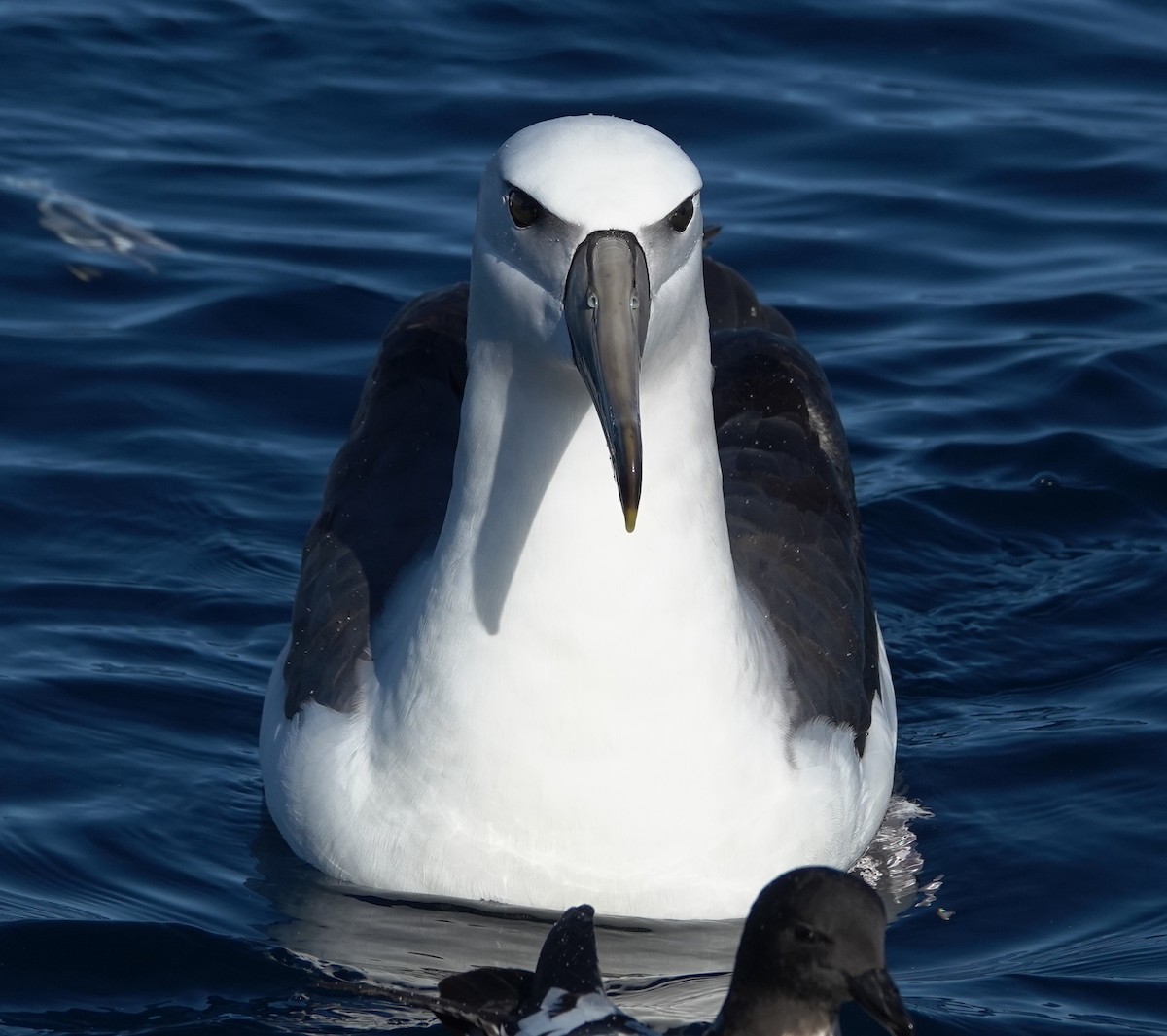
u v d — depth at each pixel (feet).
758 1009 31.45
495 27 74.95
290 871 38.73
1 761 41.78
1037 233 64.54
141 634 46.55
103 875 38.58
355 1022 34.73
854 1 77.15
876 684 42.11
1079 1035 34.06
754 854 36.78
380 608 39.52
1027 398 56.29
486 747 35.83
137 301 58.85
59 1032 34.22
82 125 67.87
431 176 66.39
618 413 31.12
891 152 68.33
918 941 37.58
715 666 36.04
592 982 31.86
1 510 50.21
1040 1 78.33
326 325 58.44
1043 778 42.57
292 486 52.13
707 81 72.02
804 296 61.05
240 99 70.13
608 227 32.07
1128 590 49.32
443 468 42.47
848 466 46.32
